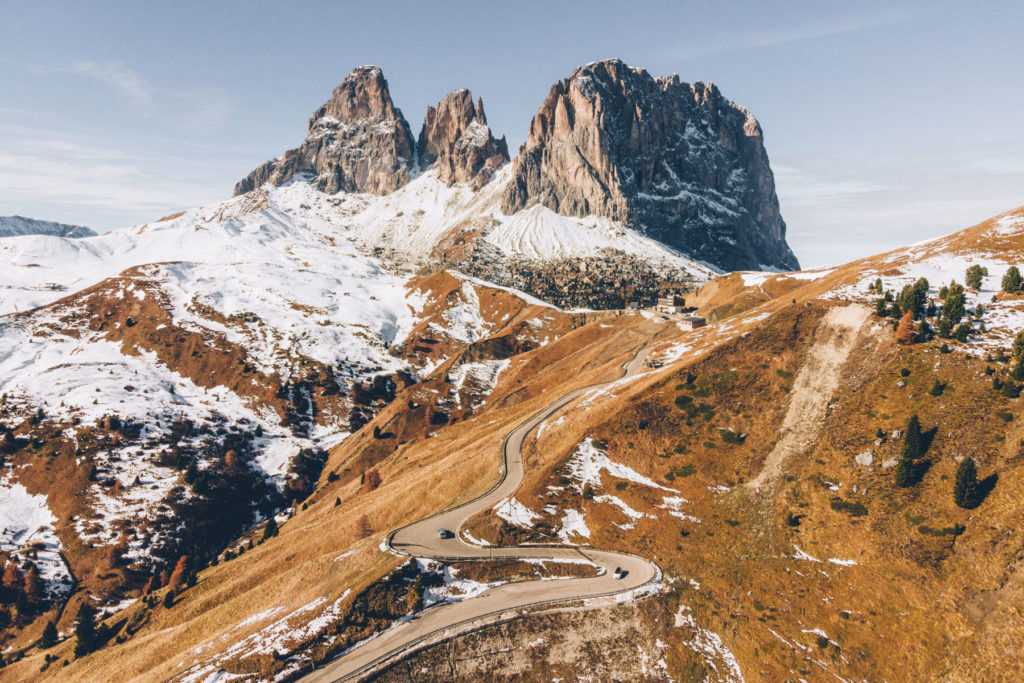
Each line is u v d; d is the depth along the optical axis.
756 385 112.00
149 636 98.31
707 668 71.00
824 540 81.38
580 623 76.44
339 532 111.56
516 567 86.00
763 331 122.88
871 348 106.75
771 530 85.56
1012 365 88.31
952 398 89.06
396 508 112.69
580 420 119.75
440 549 90.25
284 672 69.69
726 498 92.94
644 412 113.88
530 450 117.81
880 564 75.00
